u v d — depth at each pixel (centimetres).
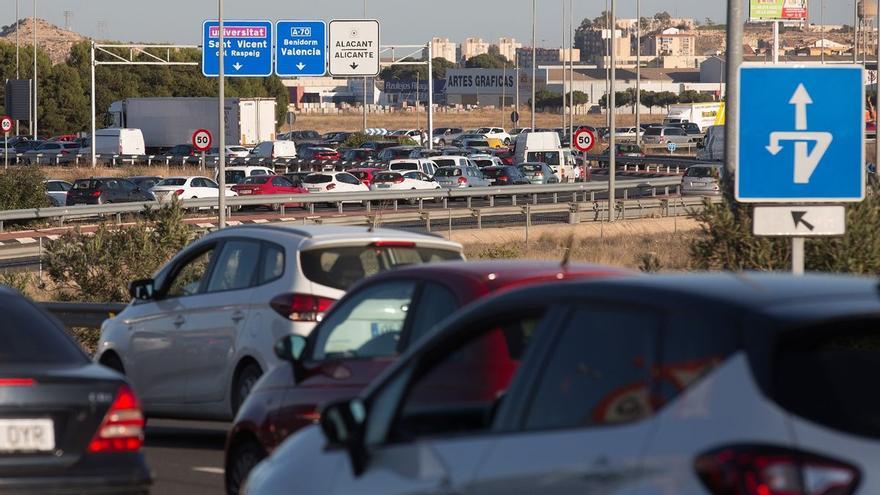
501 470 1204
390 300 2278
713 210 3434
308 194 13350
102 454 1980
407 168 16812
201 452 3197
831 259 3241
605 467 1091
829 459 972
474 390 1614
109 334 3419
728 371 1044
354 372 2136
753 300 1107
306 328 2812
